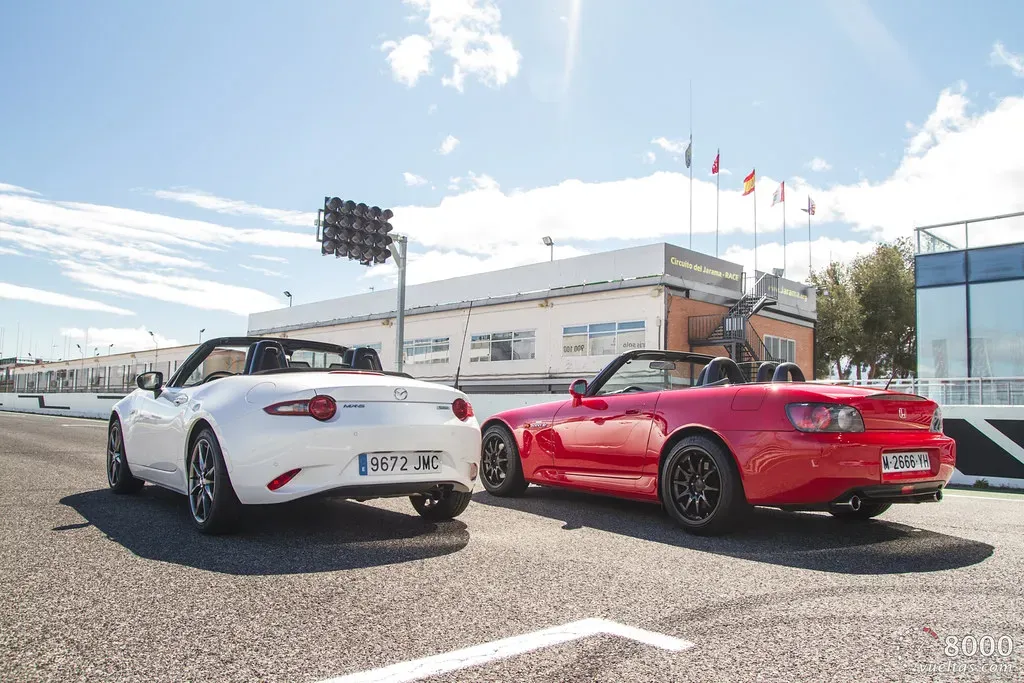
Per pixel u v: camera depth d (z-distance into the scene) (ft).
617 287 71.05
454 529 13.51
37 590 8.76
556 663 6.71
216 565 10.20
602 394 17.10
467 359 84.89
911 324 112.47
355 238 42.27
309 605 8.42
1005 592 9.48
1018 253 50.65
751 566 10.92
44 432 41.78
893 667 6.70
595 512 16.11
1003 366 50.44
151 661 6.58
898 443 12.62
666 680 6.33
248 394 12.23
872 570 10.73
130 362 121.90
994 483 27.02
